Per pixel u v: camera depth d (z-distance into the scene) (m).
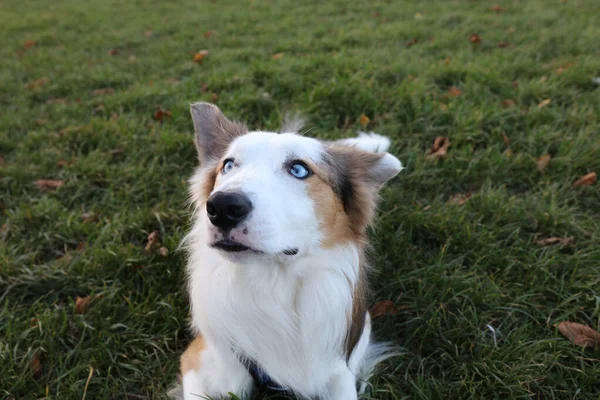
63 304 0.73
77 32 2.17
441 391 0.60
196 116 0.64
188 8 2.53
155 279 0.77
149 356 0.66
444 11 1.99
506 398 0.59
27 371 0.63
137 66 1.61
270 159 0.53
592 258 0.74
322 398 0.60
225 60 1.52
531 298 0.70
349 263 0.58
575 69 1.24
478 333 0.65
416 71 1.29
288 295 0.56
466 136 1.01
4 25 2.31
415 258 0.78
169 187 0.96
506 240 0.79
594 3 1.97
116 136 1.10
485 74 1.24
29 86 1.48
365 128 1.07
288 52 1.55
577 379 0.60
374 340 0.69
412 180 0.92
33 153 1.04
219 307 0.56
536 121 1.05
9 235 0.85
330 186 0.56
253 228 0.47
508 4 2.05
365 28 1.77
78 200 0.94
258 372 0.59
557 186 0.88
